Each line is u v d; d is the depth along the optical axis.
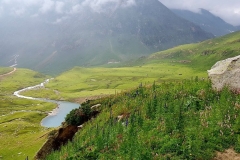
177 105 31.92
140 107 37.62
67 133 51.09
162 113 31.20
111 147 26.67
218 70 38.44
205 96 34.25
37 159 49.00
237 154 21.73
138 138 25.78
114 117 38.25
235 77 35.19
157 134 26.12
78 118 52.25
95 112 52.91
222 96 31.97
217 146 22.61
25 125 157.50
